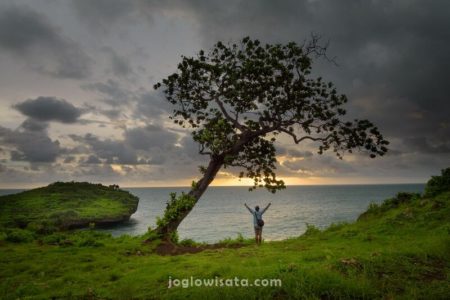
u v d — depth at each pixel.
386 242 15.62
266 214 126.62
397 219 19.67
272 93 25.70
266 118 26.12
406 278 8.62
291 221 98.94
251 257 13.74
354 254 12.09
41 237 23.08
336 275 8.25
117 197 122.06
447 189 21.64
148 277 10.38
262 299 7.45
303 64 24.88
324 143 25.61
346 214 118.12
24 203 100.31
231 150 25.56
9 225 76.88
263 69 24.31
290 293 7.59
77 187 122.50
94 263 14.24
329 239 18.66
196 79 25.95
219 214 137.12
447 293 7.36
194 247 20.30
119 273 11.78
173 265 12.71
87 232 23.89
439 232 15.57
